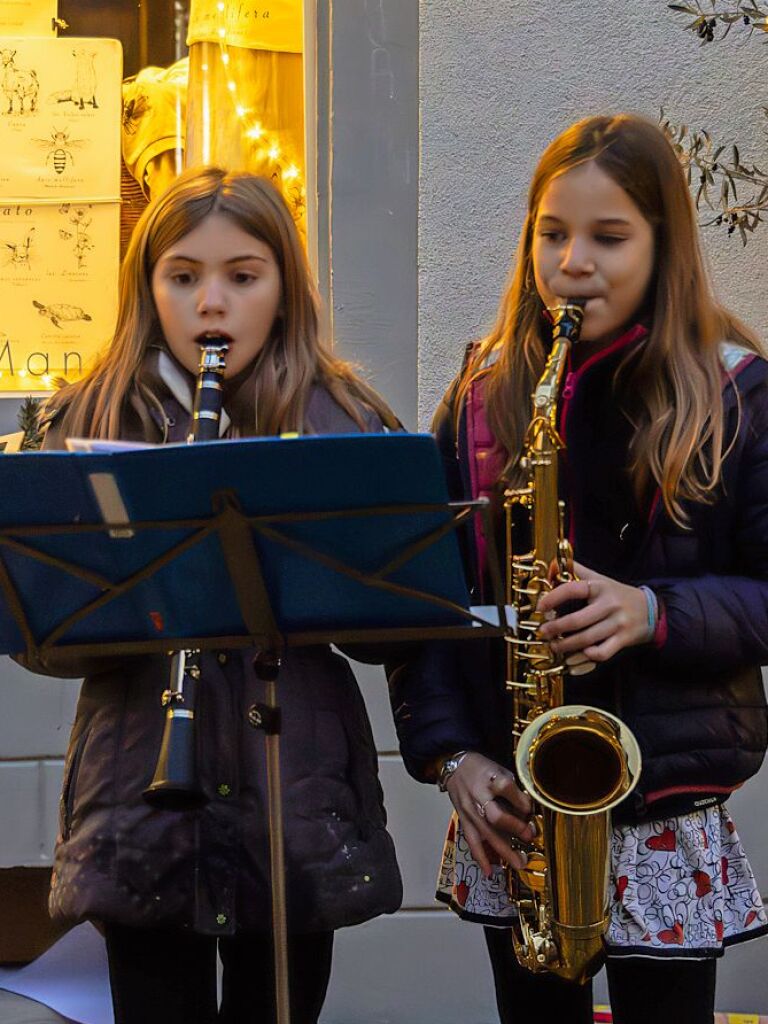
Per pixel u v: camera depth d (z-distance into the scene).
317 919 7.10
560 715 7.25
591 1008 7.87
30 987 11.30
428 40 11.30
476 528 7.75
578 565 7.32
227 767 7.13
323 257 11.41
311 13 11.70
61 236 12.52
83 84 12.57
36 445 7.75
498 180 11.31
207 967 7.47
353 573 6.35
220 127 12.35
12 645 6.85
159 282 7.61
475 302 11.33
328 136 11.36
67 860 7.23
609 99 11.27
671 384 7.44
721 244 11.20
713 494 7.33
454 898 7.89
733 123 11.23
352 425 7.64
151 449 5.98
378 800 7.56
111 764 7.20
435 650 7.79
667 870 7.28
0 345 12.47
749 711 7.45
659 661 7.34
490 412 7.83
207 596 6.52
